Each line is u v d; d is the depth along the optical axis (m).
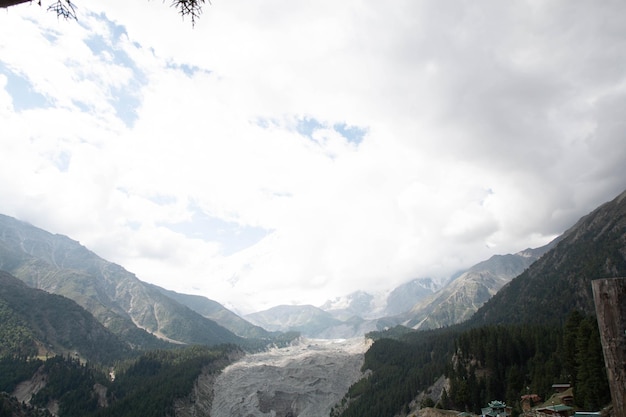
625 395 5.79
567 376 99.62
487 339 139.25
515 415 95.50
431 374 171.75
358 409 177.62
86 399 171.12
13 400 140.25
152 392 187.00
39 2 8.74
